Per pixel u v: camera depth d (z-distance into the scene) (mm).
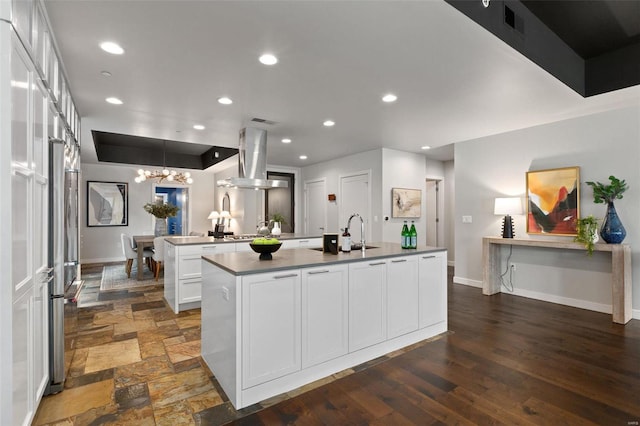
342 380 2277
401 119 3955
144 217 8125
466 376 2314
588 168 3818
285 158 6703
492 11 2102
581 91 3156
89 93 3068
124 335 3078
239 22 1950
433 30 2041
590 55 3145
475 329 3250
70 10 1816
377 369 2434
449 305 4051
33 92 1616
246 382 1970
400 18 1914
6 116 1264
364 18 1912
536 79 2787
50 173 1948
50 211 1967
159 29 2020
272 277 2078
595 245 3518
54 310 2049
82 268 6738
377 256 2654
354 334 2496
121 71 2604
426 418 1844
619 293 3371
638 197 3469
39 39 1730
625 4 2400
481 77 2736
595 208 3758
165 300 4301
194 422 1813
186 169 8242
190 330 3211
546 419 1823
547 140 4176
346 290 2451
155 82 2828
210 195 9188
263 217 7371
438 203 7238
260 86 2932
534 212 4238
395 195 5766
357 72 2641
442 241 7156
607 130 3676
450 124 4172
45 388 1966
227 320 2080
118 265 7133
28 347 1559
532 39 2486
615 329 3211
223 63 2482
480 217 4949
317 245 5102
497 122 4074
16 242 1367
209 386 2184
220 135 4746
